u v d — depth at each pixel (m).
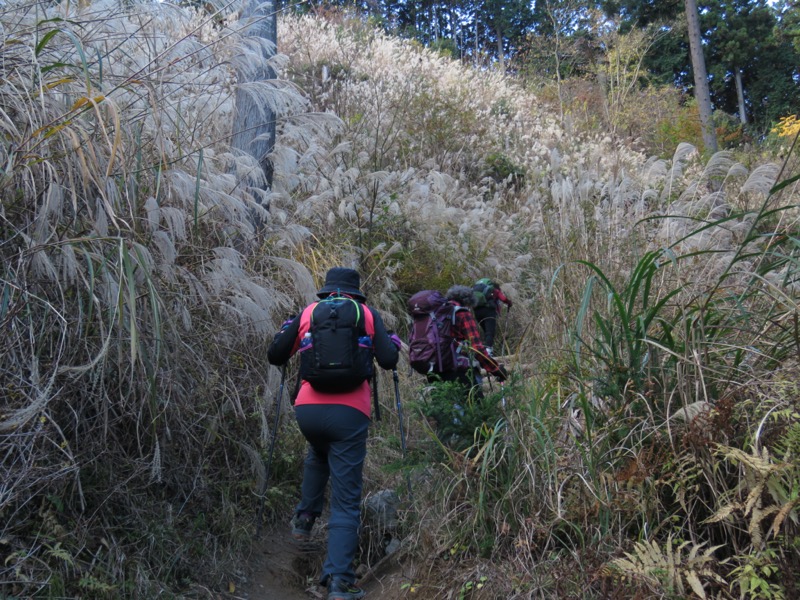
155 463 3.30
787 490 2.58
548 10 14.96
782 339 3.07
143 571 3.18
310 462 3.98
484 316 7.18
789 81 29.72
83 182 3.16
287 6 5.29
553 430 3.52
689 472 2.92
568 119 9.06
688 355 3.16
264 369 4.71
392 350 3.79
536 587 2.93
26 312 3.16
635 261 4.16
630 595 2.65
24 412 2.83
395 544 4.14
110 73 4.09
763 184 4.05
